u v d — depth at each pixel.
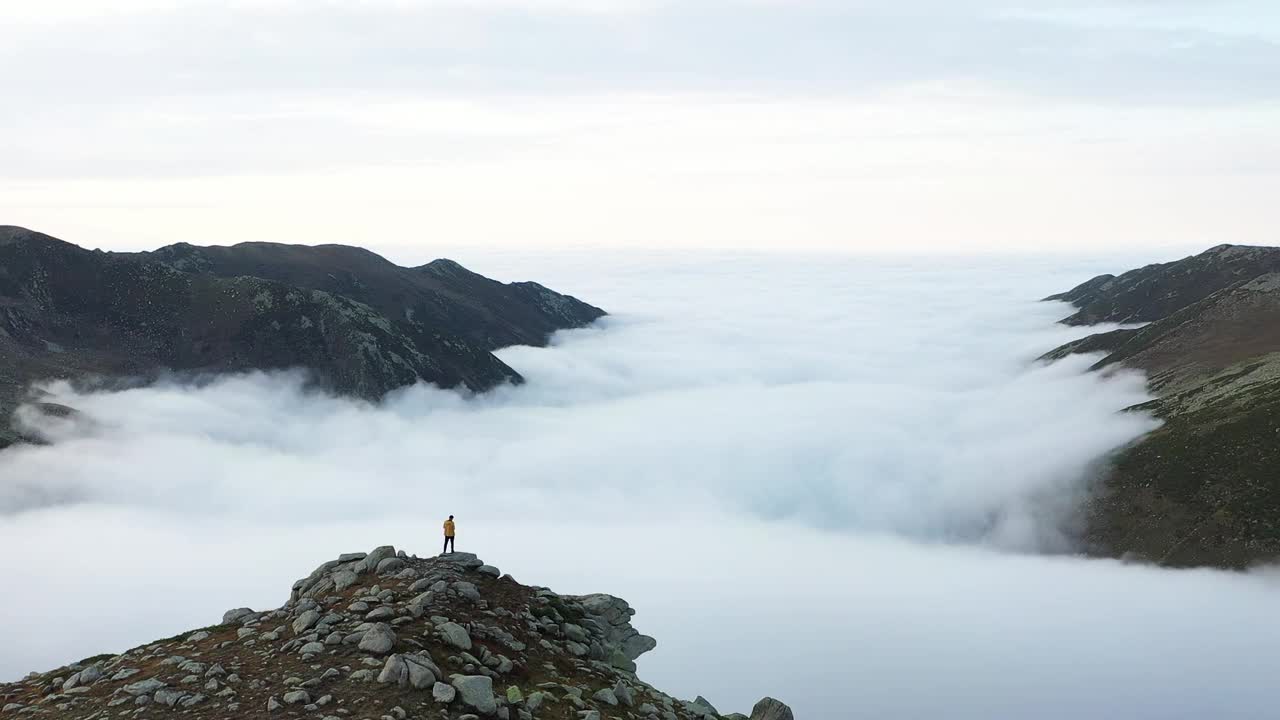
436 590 33.50
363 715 24.00
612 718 28.36
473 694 25.62
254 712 24.11
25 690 27.62
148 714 24.16
